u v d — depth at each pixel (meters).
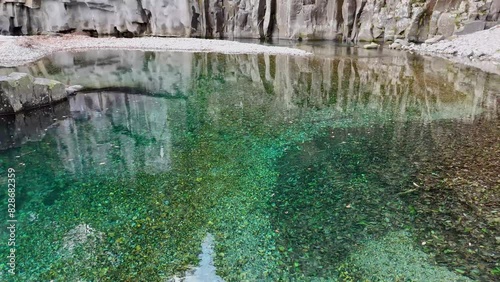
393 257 4.85
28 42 23.47
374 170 7.17
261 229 5.44
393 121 9.91
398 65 18.08
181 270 4.62
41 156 7.96
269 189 6.56
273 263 4.75
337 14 26.84
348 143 8.46
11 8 27.61
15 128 9.70
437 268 4.64
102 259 4.81
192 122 9.95
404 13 24.22
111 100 12.18
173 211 5.89
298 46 24.67
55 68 17.55
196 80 15.10
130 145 8.49
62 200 6.21
